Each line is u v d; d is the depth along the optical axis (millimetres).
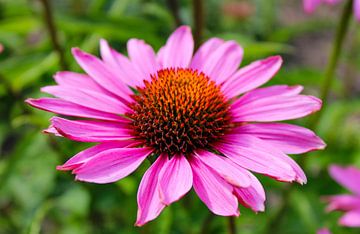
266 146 262
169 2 400
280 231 446
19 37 454
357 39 548
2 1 407
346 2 354
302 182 246
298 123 437
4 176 373
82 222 433
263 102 281
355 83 705
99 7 415
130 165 254
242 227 440
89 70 287
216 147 273
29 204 427
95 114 272
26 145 372
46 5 361
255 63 296
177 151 272
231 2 688
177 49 306
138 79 294
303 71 422
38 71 385
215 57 303
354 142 454
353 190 378
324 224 428
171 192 242
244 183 240
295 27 503
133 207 386
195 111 276
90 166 245
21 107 382
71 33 413
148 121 276
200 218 368
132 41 309
